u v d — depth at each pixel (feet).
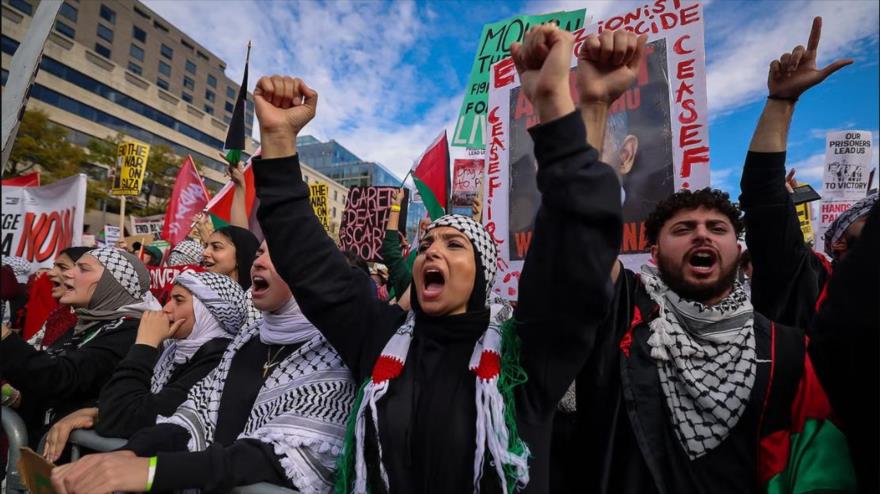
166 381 6.81
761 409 3.96
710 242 4.41
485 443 3.81
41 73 101.19
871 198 5.52
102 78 114.93
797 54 5.38
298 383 5.05
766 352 4.15
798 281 5.63
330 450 4.63
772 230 5.59
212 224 14.53
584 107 4.10
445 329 4.50
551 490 5.06
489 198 7.70
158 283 14.83
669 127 5.97
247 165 14.12
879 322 3.45
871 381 3.55
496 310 4.79
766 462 3.86
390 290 11.37
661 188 5.96
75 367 6.75
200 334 6.86
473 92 11.18
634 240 6.11
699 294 4.49
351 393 5.07
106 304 7.80
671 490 4.01
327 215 20.58
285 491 4.20
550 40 3.94
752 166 5.76
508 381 4.02
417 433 4.08
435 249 4.56
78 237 13.66
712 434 4.00
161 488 4.07
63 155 73.82
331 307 4.96
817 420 3.86
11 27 79.20
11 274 12.08
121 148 27.81
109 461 4.17
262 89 5.11
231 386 5.52
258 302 5.58
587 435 4.58
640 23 6.37
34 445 7.47
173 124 138.41
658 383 4.33
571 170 3.62
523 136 7.39
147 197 101.35
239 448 4.40
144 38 143.74
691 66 5.90
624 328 4.75
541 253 3.87
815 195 9.82
